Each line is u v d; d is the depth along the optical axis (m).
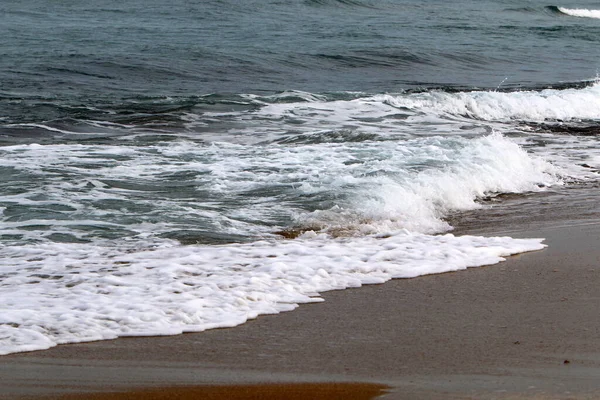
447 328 9.83
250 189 17.47
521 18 90.81
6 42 50.25
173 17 70.62
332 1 85.19
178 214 15.66
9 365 8.47
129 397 7.52
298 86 39.22
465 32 69.56
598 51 60.56
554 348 9.05
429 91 35.19
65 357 8.76
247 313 10.33
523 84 41.31
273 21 70.81
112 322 9.89
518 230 15.54
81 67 40.59
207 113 29.02
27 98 31.67
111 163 19.80
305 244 14.02
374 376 8.17
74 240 14.07
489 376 8.14
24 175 18.22
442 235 14.81
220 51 47.53
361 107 30.75
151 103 30.53
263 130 26.23
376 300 11.05
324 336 9.55
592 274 12.39
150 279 11.77
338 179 18.02
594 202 18.09
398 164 19.48
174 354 8.90
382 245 13.98
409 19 79.38
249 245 13.84
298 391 7.68
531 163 21.45
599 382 7.91
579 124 30.11
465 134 26.62
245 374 8.23
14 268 12.33
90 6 75.56
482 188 18.78
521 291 11.49
